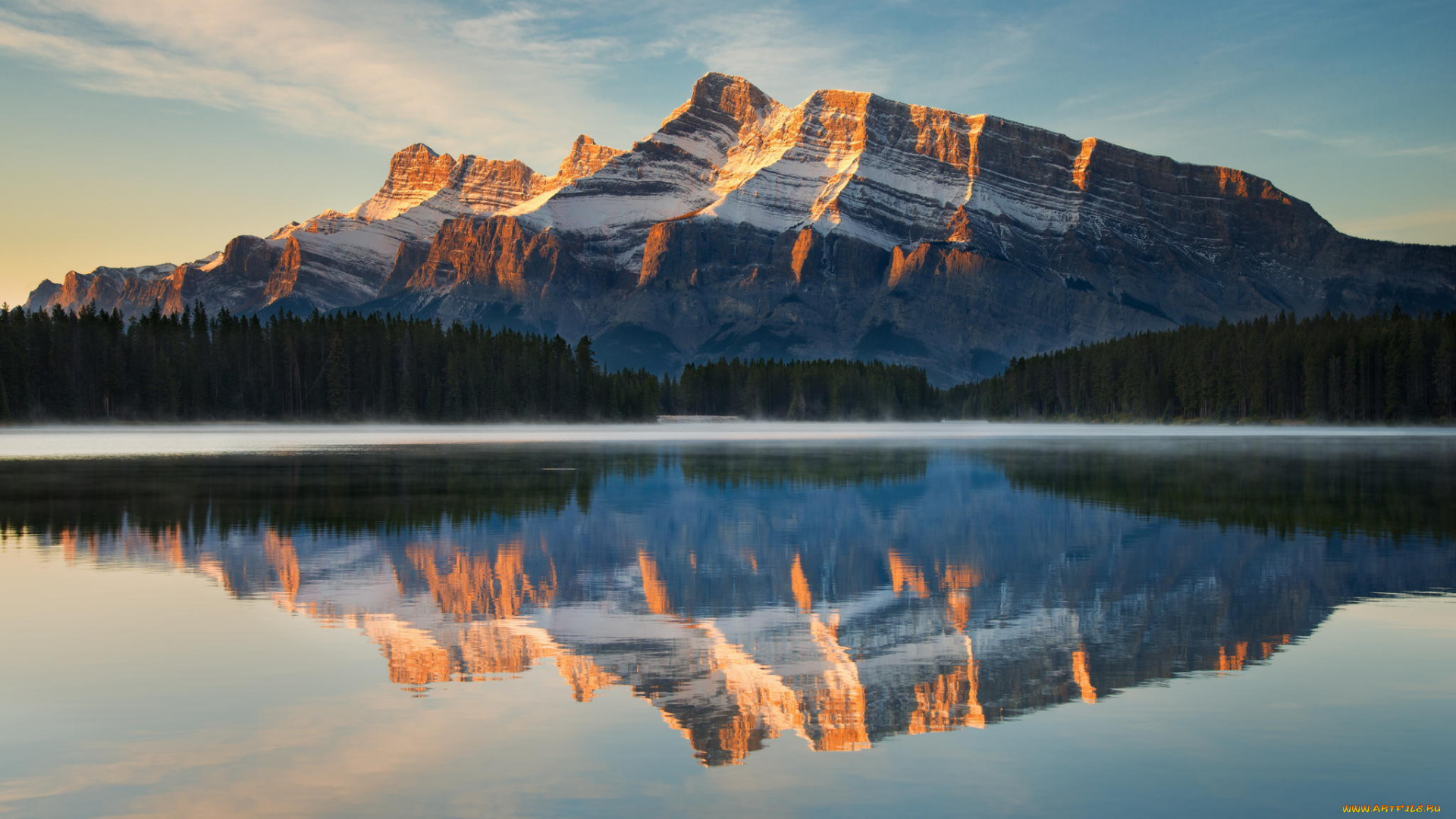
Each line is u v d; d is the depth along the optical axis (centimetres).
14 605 2397
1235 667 1852
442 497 4922
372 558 3080
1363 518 4044
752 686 1745
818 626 2186
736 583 2673
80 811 1237
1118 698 1675
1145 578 2734
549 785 1320
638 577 2764
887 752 1441
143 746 1452
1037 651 1973
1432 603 2397
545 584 2673
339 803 1261
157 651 1972
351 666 1875
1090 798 1280
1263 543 3372
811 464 7550
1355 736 1490
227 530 3712
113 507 4453
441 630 2153
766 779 1341
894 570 2866
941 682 1766
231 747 1449
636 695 1702
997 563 2978
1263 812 1237
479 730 1523
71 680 1773
